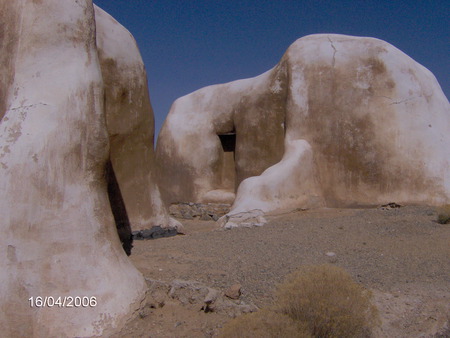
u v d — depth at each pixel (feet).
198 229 30.19
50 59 13.56
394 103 32.30
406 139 31.71
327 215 29.22
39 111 12.91
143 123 24.31
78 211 12.71
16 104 13.15
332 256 18.38
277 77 37.70
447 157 31.63
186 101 47.96
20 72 13.48
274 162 37.76
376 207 31.71
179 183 45.42
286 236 22.52
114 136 22.59
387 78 32.65
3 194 12.12
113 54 22.58
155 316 12.66
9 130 12.77
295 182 31.94
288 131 34.83
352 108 32.96
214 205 41.91
